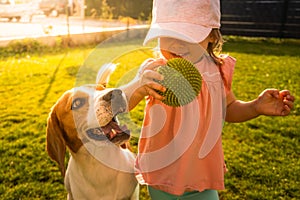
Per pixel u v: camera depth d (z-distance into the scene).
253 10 13.94
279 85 6.91
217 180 2.09
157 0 2.07
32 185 3.40
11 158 3.85
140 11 10.62
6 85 6.33
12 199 3.21
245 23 14.13
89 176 2.26
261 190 3.38
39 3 13.20
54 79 6.73
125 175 2.26
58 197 3.25
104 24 9.34
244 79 7.33
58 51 9.13
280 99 2.17
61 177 3.54
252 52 10.70
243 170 3.69
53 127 2.21
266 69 8.29
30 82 6.54
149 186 2.18
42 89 6.14
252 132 4.61
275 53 10.59
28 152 3.98
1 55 8.66
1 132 4.45
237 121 2.29
